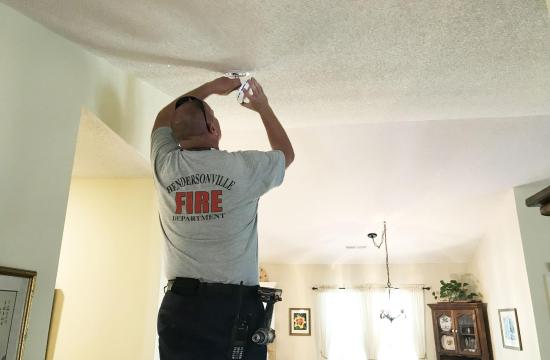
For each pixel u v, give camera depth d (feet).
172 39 4.97
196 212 3.63
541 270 15.26
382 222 19.47
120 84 5.90
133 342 7.02
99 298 7.28
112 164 7.06
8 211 3.95
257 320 3.54
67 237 7.59
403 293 23.31
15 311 3.92
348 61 5.74
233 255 3.62
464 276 23.18
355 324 23.08
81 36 4.85
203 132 4.07
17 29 4.25
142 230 7.54
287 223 19.83
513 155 13.92
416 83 6.73
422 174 15.40
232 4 4.27
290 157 4.60
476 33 5.10
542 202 4.17
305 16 4.55
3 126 3.97
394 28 4.90
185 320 3.43
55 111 4.63
